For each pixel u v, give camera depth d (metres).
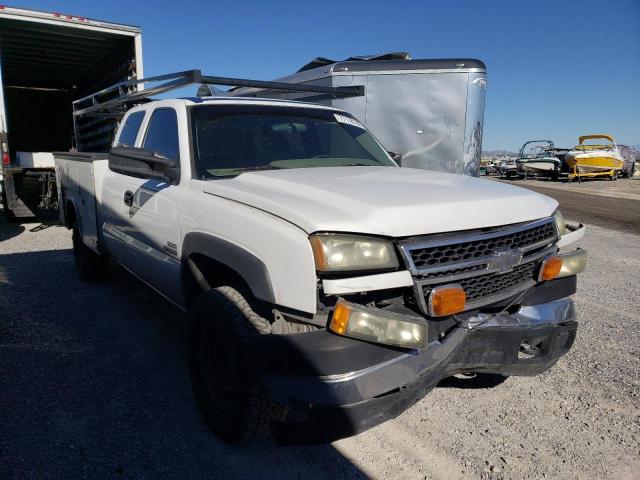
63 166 6.32
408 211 2.49
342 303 2.28
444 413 3.32
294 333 2.36
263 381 2.41
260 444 2.96
